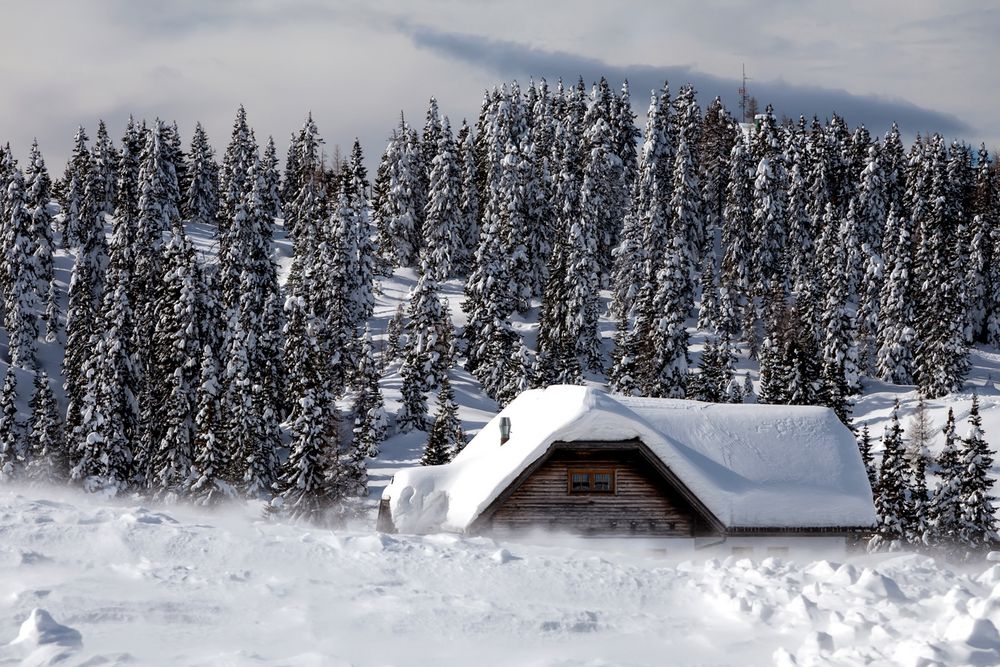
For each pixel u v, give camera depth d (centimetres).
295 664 796
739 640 941
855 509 2406
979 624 856
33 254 8344
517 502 2420
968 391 8569
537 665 837
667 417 2620
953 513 4106
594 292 9006
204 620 945
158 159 9219
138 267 8088
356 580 1152
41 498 1623
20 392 7344
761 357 8712
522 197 10338
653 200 10400
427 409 7419
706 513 2356
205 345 5512
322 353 7788
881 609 1021
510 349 8325
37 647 807
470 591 1126
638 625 995
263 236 8119
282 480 4347
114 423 5491
